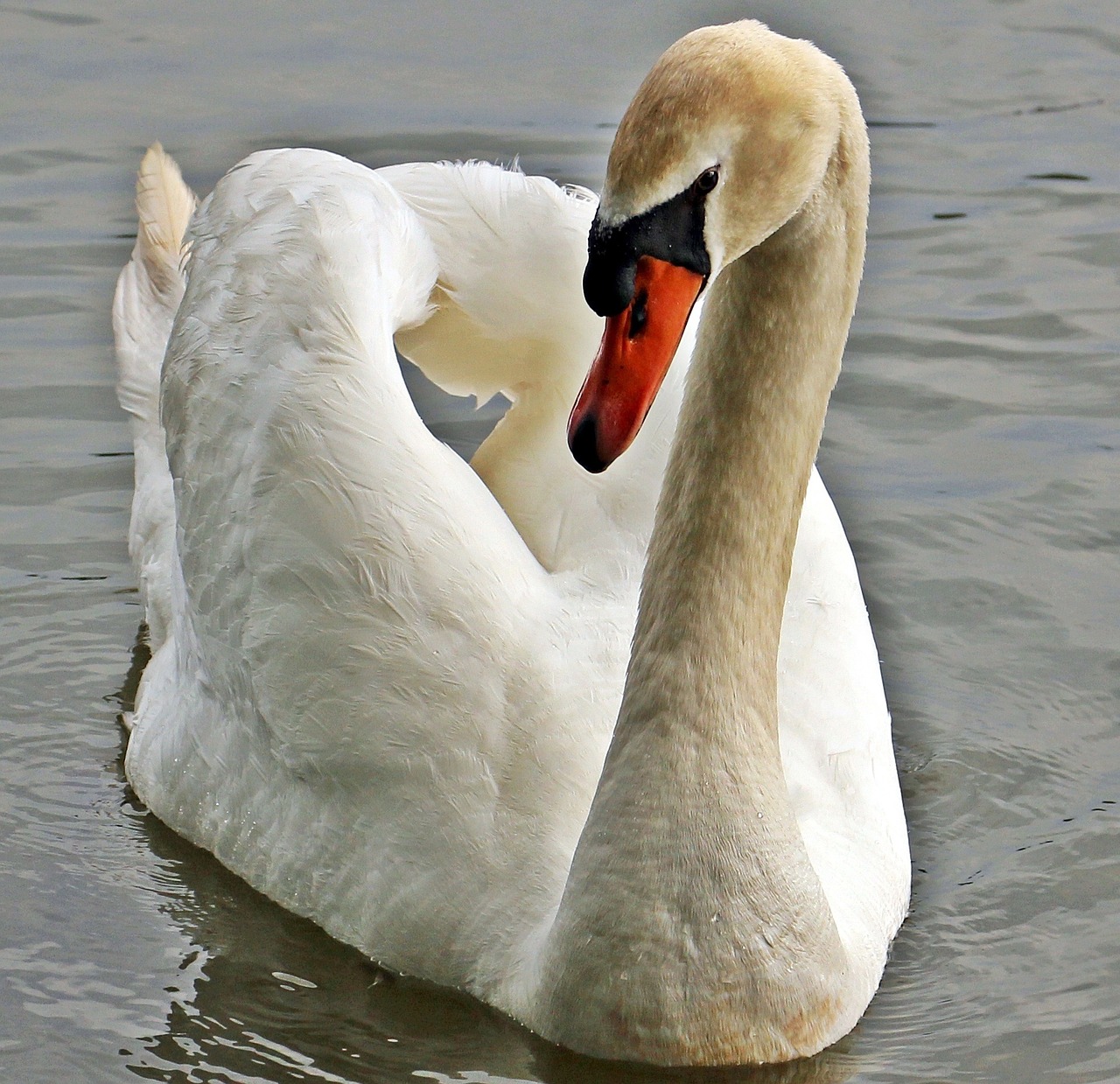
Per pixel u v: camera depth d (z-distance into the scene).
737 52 8.09
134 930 11.04
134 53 21.81
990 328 17.48
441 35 22.45
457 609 10.61
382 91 20.98
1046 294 17.97
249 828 11.37
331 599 10.66
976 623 14.22
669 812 9.24
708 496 9.09
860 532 15.11
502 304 12.02
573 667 10.72
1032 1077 9.66
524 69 21.52
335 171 11.59
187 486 11.53
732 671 9.22
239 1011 10.30
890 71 22.09
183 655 12.05
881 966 10.34
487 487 12.12
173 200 14.56
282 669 10.79
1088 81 21.89
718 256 8.16
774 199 8.19
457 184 12.07
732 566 9.15
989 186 19.72
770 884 9.34
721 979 9.34
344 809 10.73
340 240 11.13
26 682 13.53
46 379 16.58
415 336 12.42
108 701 13.40
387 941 10.56
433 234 12.00
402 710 10.50
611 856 9.34
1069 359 17.05
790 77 8.13
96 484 15.54
